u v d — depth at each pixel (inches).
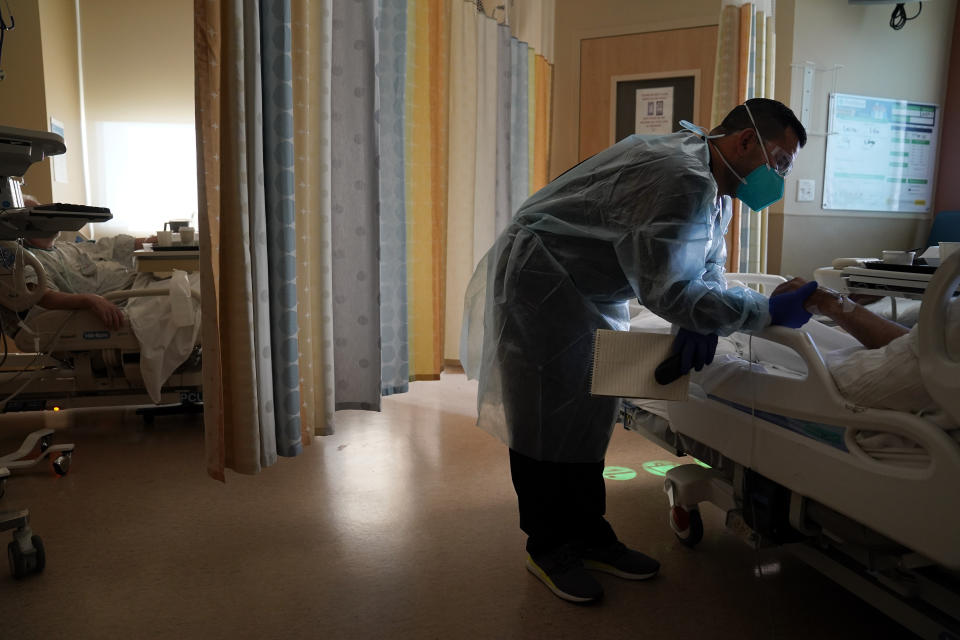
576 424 61.8
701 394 66.1
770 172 56.4
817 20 141.9
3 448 107.5
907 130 151.4
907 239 156.3
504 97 156.7
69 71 206.8
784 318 53.3
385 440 110.9
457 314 158.9
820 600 63.2
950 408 40.0
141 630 58.3
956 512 38.8
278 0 83.4
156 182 224.5
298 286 92.4
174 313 106.9
